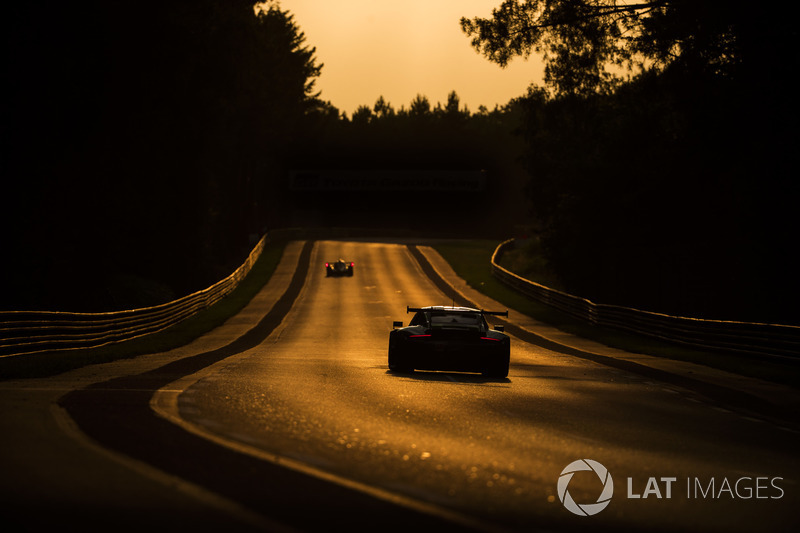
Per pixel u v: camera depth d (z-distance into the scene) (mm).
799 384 47562
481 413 30875
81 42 116312
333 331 98875
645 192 126125
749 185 85875
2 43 106250
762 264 86250
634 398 38500
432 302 145875
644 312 89625
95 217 124438
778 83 73625
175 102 146125
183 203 162000
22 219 108000
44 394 32094
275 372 46219
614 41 85375
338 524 14719
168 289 126750
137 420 25625
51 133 112125
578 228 147125
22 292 105875
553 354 69438
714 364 59094
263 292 161875
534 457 22141
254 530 14133
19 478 17359
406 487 17891
